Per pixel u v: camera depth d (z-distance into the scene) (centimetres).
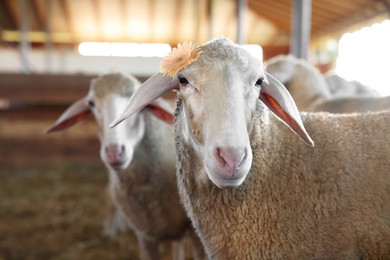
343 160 201
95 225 552
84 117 350
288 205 199
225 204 202
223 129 164
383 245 193
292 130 201
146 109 315
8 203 638
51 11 1535
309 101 382
